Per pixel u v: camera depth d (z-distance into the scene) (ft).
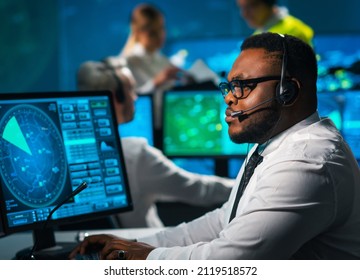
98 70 8.52
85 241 5.69
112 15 23.72
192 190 8.36
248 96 5.21
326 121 5.38
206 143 10.41
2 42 23.56
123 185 6.60
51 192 6.03
